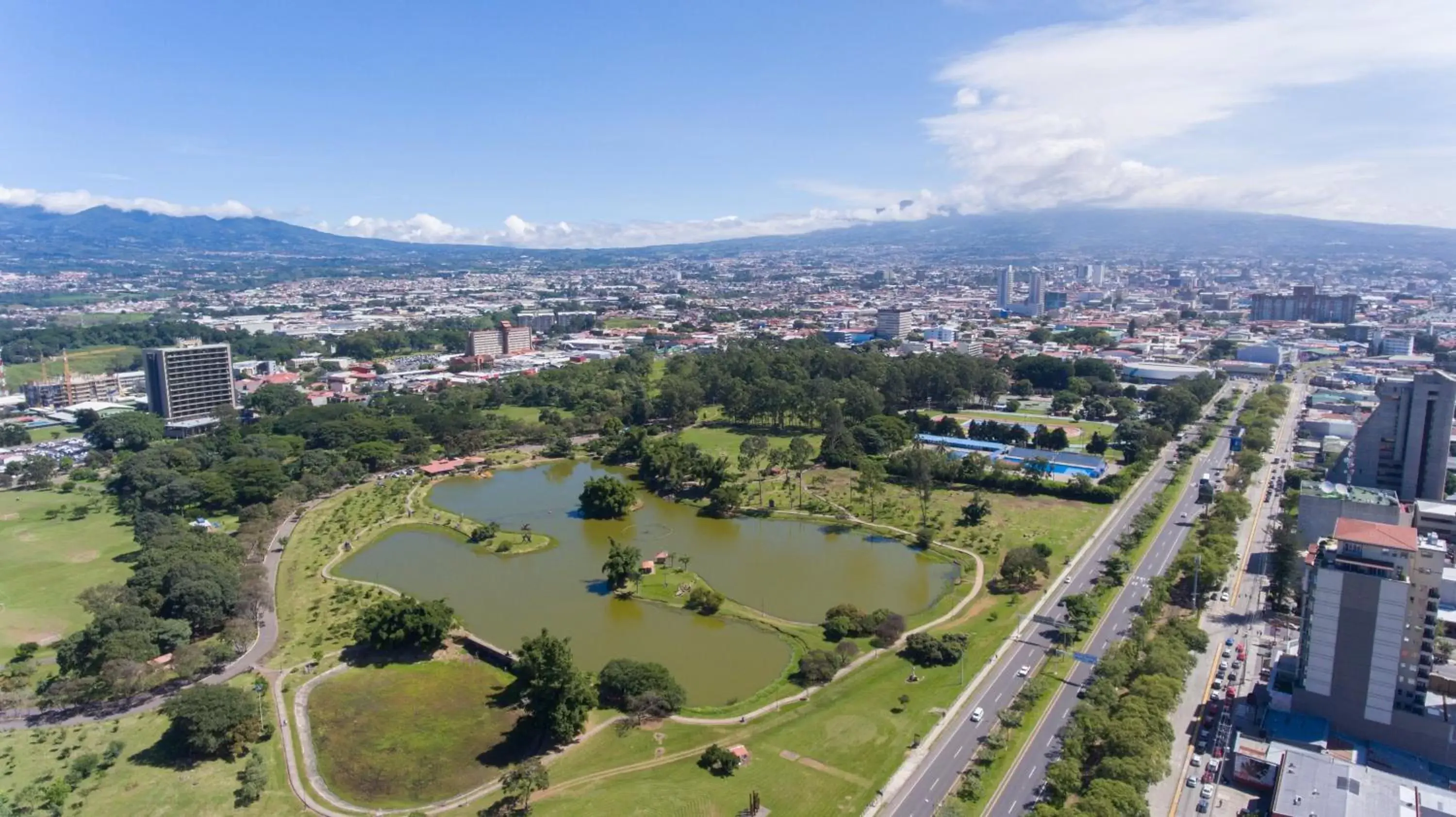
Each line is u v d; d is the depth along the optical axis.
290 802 175.62
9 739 197.38
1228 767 184.75
